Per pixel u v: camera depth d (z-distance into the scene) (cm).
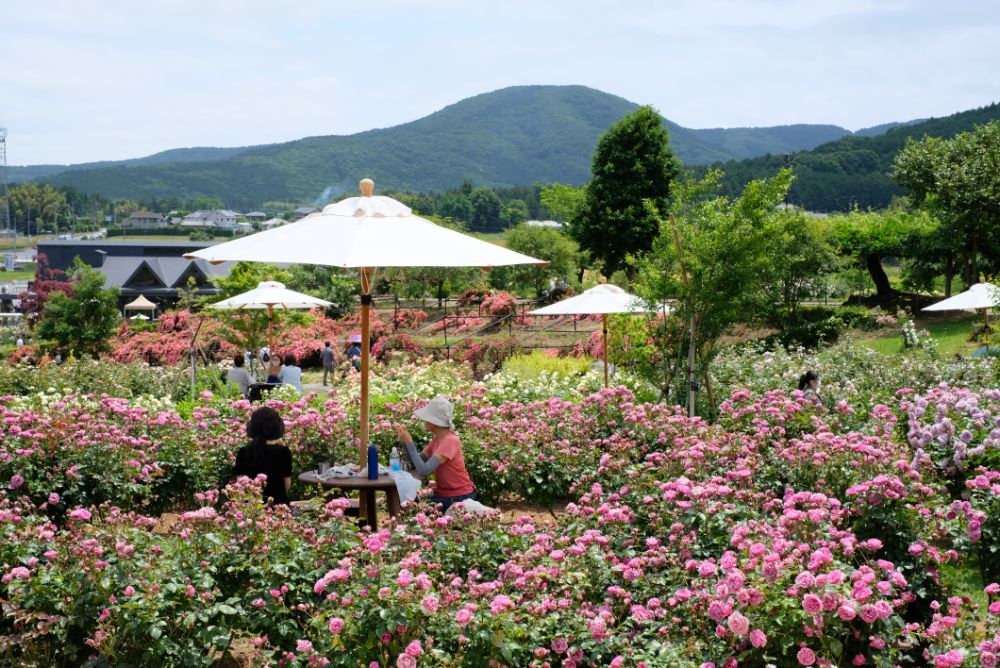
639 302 1175
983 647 374
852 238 3441
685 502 532
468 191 19362
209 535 474
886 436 750
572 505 539
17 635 440
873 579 395
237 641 522
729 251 1113
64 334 3550
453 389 1162
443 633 400
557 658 411
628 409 877
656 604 418
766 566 392
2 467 688
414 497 687
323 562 484
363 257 623
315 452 867
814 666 378
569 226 5353
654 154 4362
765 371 1308
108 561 439
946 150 3247
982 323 2495
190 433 823
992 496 578
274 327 2758
